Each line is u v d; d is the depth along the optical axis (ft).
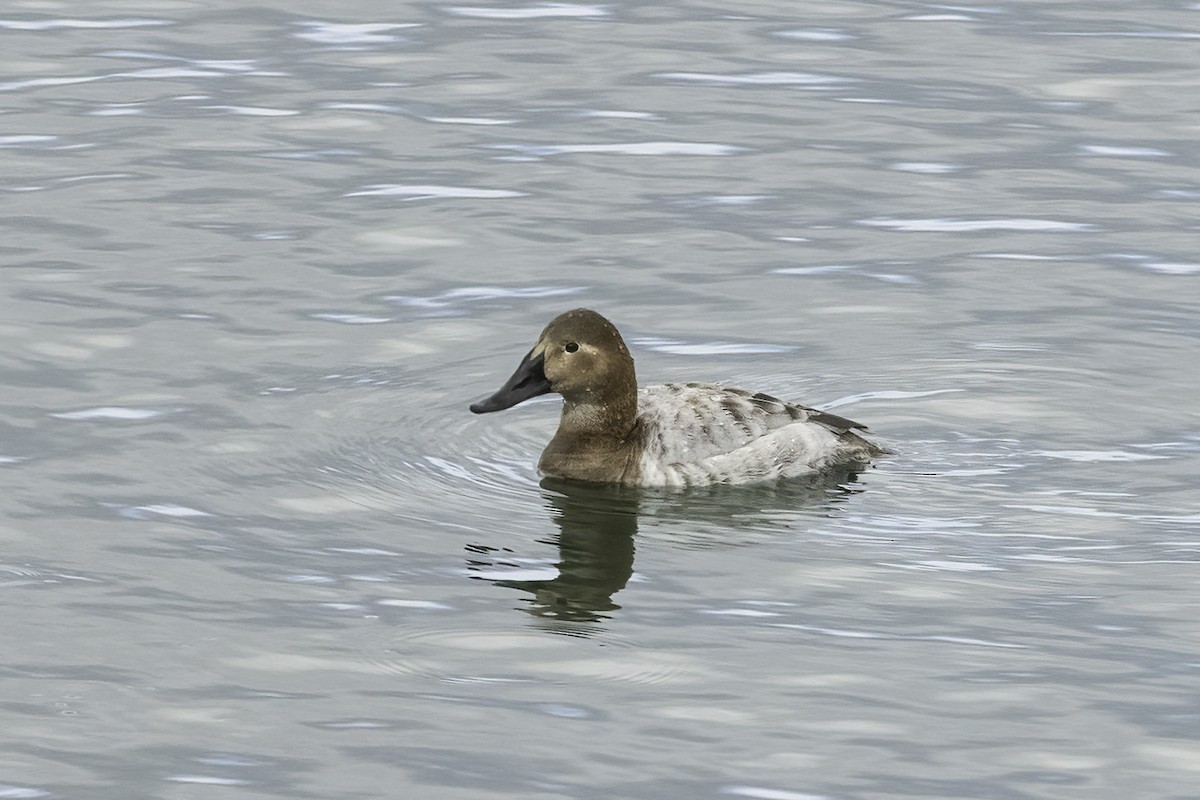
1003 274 63.36
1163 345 57.26
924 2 91.97
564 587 42.37
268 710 36.73
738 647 39.45
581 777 34.37
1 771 34.50
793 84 81.00
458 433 52.11
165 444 50.06
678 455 48.60
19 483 47.21
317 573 42.98
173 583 42.19
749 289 62.23
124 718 36.40
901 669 38.45
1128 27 88.33
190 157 72.69
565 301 61.16
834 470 49.16
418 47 85.15
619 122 76.89
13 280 61.05
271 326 58.54
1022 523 45.65
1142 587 42.11
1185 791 34.09
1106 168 72.74
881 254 65.16
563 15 89.61
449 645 39.52
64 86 79.71
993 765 34.83
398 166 72.28
